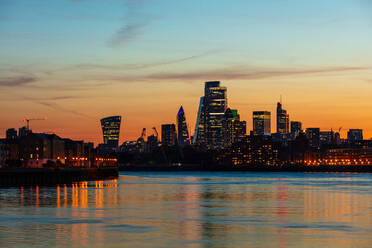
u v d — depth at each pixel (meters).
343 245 62.84
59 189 164.00
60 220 83.62
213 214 93.44
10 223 79.94
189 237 68.19
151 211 98.12
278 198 132.62
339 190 172.62
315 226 78.00
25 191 151.38
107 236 68.56
